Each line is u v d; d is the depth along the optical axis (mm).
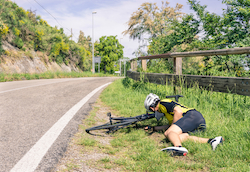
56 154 2355
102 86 10195
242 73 5227
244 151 2307
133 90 7129
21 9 22688
